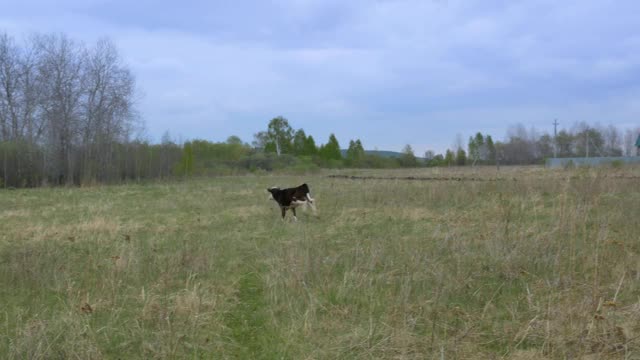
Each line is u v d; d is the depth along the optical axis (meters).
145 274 7.71
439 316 5.78
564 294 6.09
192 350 5.23
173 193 23.89
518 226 9.79
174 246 9.95
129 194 23.78
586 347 4.79
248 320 6.09
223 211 15.87
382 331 5.36
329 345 5.13
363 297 6.44
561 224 8.97
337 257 8.18
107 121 35.19
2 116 35.19
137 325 5.70
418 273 7.16
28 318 5.98
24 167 31.88
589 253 7.65
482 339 5.24
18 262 8.09
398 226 11.59
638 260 7.41
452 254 8.05
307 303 6.29
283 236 11.07
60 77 33.94
